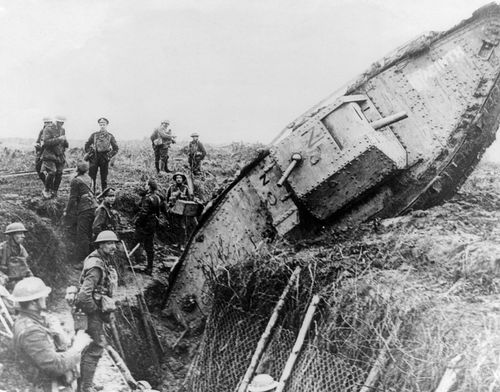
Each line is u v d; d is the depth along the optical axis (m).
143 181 13.80
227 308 7.82
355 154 8.52
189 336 9.73
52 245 8.80
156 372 8.76
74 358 4.79
